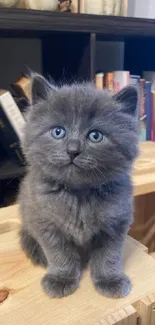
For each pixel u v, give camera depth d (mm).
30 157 222
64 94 216
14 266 259
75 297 226
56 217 218
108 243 234
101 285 230
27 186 241
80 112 206
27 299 225
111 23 418
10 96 409
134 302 221
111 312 213
